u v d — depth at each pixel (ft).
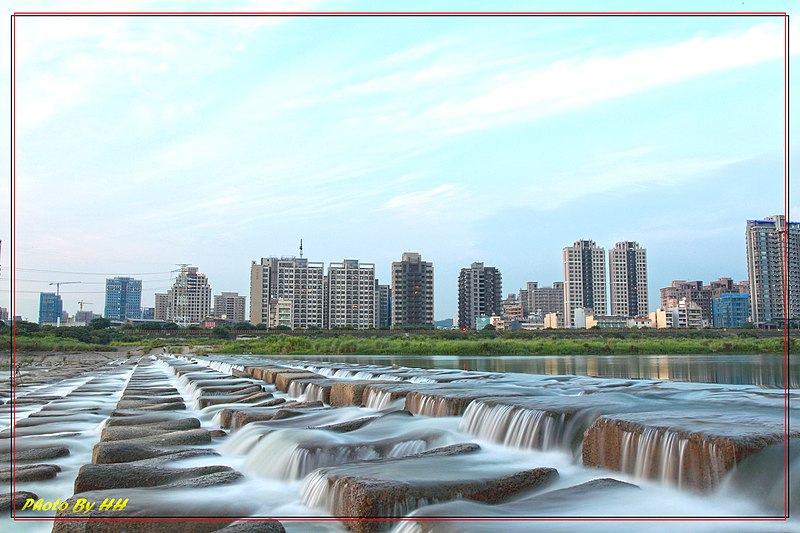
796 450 29.37
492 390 59.16
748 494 28.25
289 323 634.84
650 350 287.89
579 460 37.40
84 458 46.85
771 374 129.49
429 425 47.52
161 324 466.29
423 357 249.14
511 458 37.81
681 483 30.53
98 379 140.87
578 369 157.48
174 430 51.31
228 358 223.71
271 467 38.65
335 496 29.53
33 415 68.28
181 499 31.48
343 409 62.85
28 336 327.26
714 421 34.55
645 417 35.99
